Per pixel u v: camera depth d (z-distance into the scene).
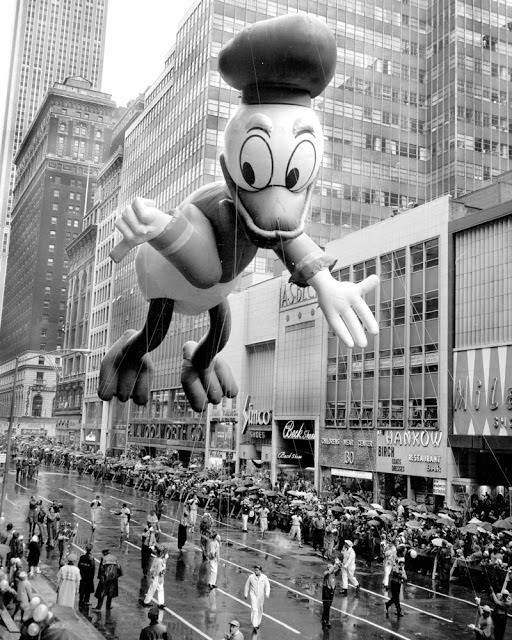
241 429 56.66
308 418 48.12
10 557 20.77
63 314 164.62
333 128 76.56
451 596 20.83
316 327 48.34
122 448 87.06
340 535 27.50
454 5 80.31
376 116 79.25
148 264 9.26
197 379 10.75
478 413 34.41
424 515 27.84
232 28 74.06
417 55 83.12
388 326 41.72
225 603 18.98
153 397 78.25
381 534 26.39
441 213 37.97
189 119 77.00
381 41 81.00
